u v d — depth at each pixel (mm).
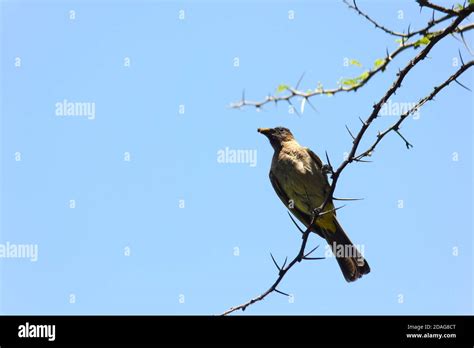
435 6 8773
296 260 8305
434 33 10195
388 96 8602
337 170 8875
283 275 8266
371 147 8594
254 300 8141
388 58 10508
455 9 9641
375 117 8625
